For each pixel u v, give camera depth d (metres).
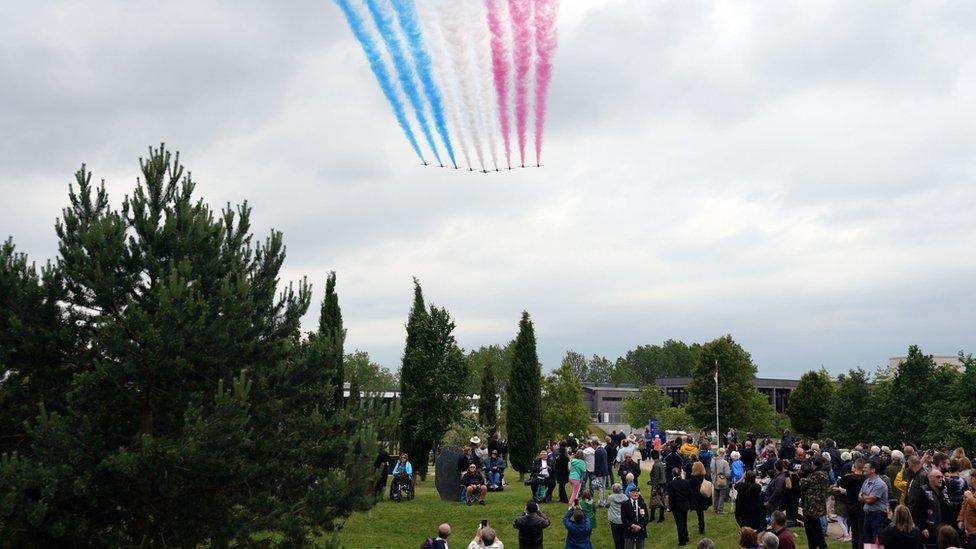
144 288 18.45
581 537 22.08
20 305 17.62
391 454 39.06
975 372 48.66
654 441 44.31
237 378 18.59
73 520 16.39
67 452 16.00
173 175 19.80
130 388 17.67
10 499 14.82
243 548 18.28
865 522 18.64
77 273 17.80
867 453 26.61
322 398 21.20
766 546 14.03
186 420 16.44
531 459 41.34
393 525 30.94
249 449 19.22
